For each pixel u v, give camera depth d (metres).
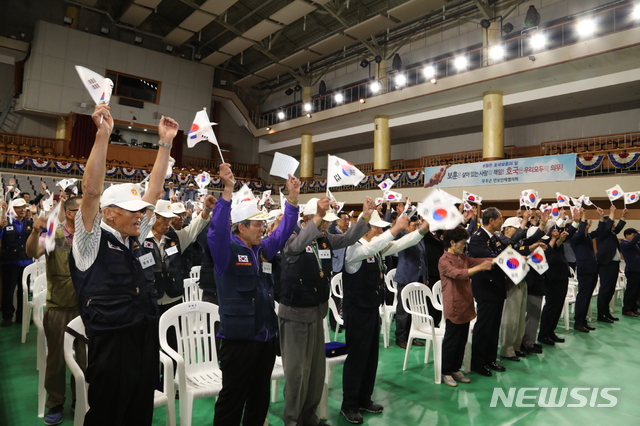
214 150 22.58
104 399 1.89
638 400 3.38
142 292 2.04
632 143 12.64
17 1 17.64
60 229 2.88
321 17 17.25
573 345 5.00
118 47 18.50
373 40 17.38
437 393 3.48
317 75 20.98
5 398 3.16
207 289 3.58
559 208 6.27
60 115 17.50
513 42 13.43
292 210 2.51
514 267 2.76
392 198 5.49
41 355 2.95
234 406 2.22
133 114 18.94
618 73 11.67
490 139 13.67
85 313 1.91
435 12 15.97
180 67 20.11
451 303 3.61
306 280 2.56
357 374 2.95
